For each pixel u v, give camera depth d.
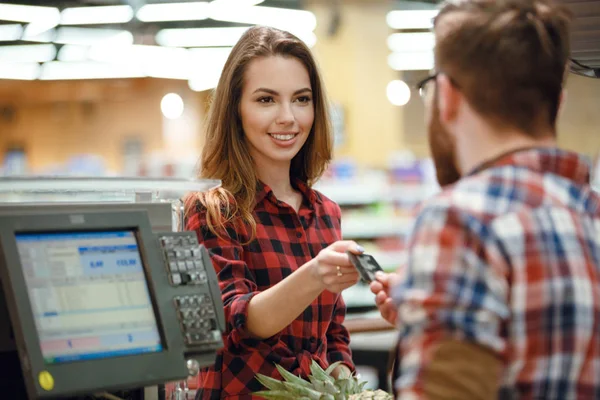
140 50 7.56
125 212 1.58
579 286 1.22
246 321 2.04
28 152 10.10
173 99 8.51
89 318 1.46
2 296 1.52
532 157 1.30
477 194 1.25
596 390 1.21
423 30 7.70
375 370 4.74
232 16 6.45
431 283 1.20
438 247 1.21
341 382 1.92
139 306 1.53
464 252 1.20
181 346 1.53
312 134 2.49
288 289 1.94
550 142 1.34
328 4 8.14
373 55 8.62
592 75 2.47
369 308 6.30
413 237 1.26
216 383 2.24
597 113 7.97
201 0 6.04
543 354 1.20
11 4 6.07
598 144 7.96
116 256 1.54
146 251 1.56
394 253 7.34
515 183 1.27
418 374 1.17
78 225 1.50
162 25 6.80
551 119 1.34
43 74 8.55
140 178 1.59
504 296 1.20
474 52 1.29
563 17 1.33
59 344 1.42
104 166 9.92
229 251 2.24
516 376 1.20
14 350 1.54
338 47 8.49
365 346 4.75
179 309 1.55
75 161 9.93
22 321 1.38
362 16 8.47
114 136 9.93
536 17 1.30
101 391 1.42
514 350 1.20
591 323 1.22
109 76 8.64
